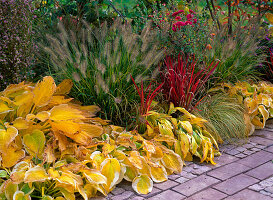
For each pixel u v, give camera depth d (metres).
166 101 4.45
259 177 3.62
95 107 3.87
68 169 3.09
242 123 4.62
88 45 4.44
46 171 3.08
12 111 3.41
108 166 3.30
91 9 5.50
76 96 4.11
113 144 3.57
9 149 3.11
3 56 3.80
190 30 4.85
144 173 3.46
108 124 4.07
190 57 4.88
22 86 3.46
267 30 6.20
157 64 4.43
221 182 3.51
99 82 3.66
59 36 4.25
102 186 3.22
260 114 5.06
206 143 3.98
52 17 5.43
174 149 3.95
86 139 3.38
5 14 3.76
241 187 3.41
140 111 3.99
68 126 3.32
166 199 3.18
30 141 3.22
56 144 3.37
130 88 4.18
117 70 4.00
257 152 4.24
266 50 5.99
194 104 4.62
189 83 4.29
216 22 5.87
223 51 4.83
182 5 5.85
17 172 2.89
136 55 4.00
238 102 4.99
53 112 3.34
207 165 3.90
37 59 4.45
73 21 5.27
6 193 2.83
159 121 4.07
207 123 4.38
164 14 5.16
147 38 4.11
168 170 3.70
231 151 4.26
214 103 4.78
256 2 6.66
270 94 5.25
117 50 4.33
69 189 2.97
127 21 5.53
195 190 3.35
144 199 3.18
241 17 6.23
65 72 3.99
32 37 4.25
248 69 5.27
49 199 2.89
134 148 3.54
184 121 4.07
